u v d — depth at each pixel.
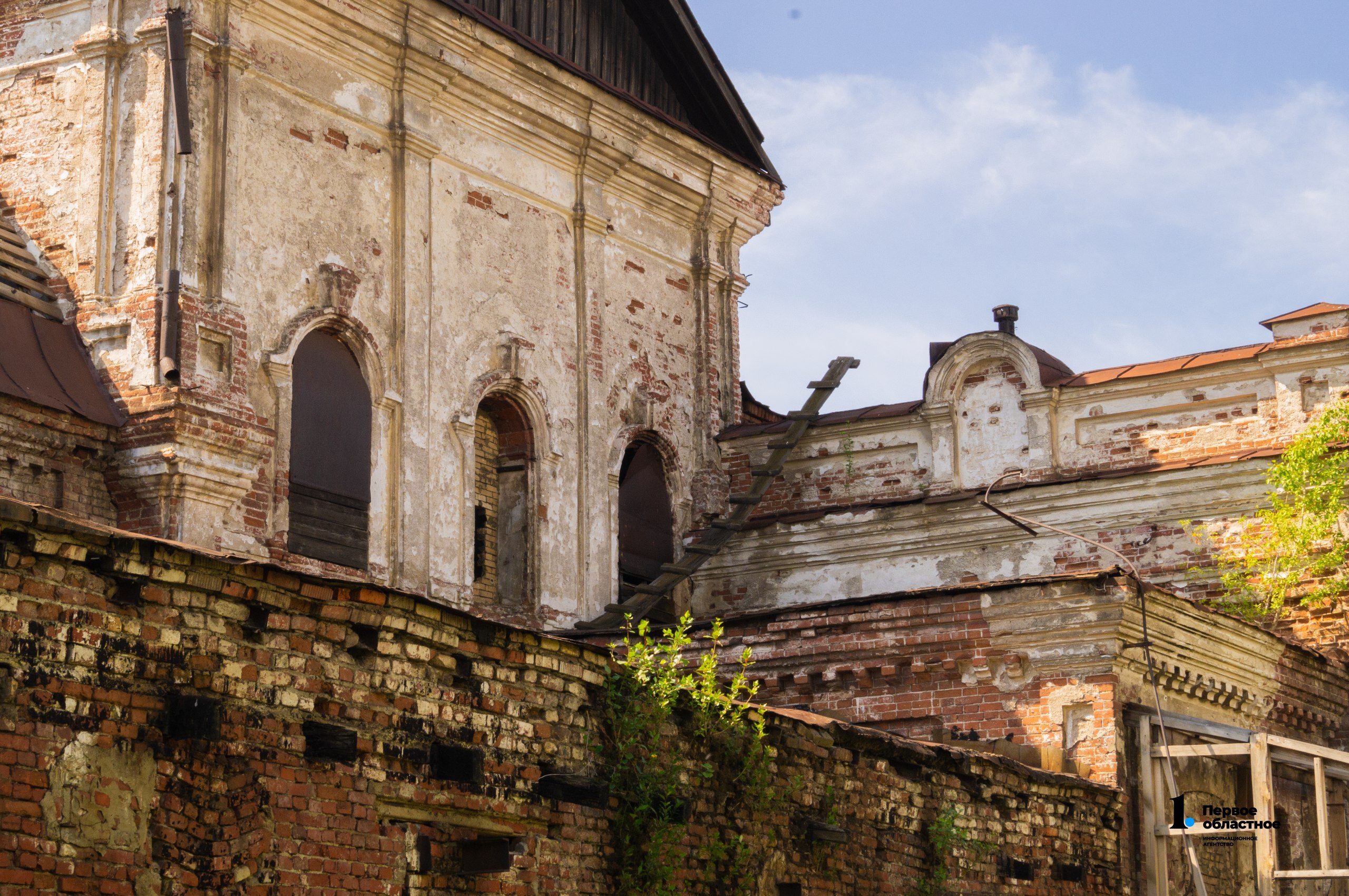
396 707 9.45
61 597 7.80
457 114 20.39
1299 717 18.95
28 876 7.45
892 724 16.83
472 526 19.75
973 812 14.26
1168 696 16.84
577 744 10.80
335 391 18.42
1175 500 20.28
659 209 23.52
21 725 7.54
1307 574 19.48
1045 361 22.12
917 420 22.39
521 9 21.69
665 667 11.41
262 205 17.80
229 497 16.72
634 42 23.52
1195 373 20.95
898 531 21.44
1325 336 20.28
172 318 16.58
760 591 22.23
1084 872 15.23
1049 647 16.12
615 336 22.42
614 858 10.94
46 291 17.12
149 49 17.36
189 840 8.19
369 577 18.33
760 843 12.03
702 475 23.50
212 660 8.43
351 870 9.00
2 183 17.73
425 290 19.58
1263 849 15.44
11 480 15.61
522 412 20.91
